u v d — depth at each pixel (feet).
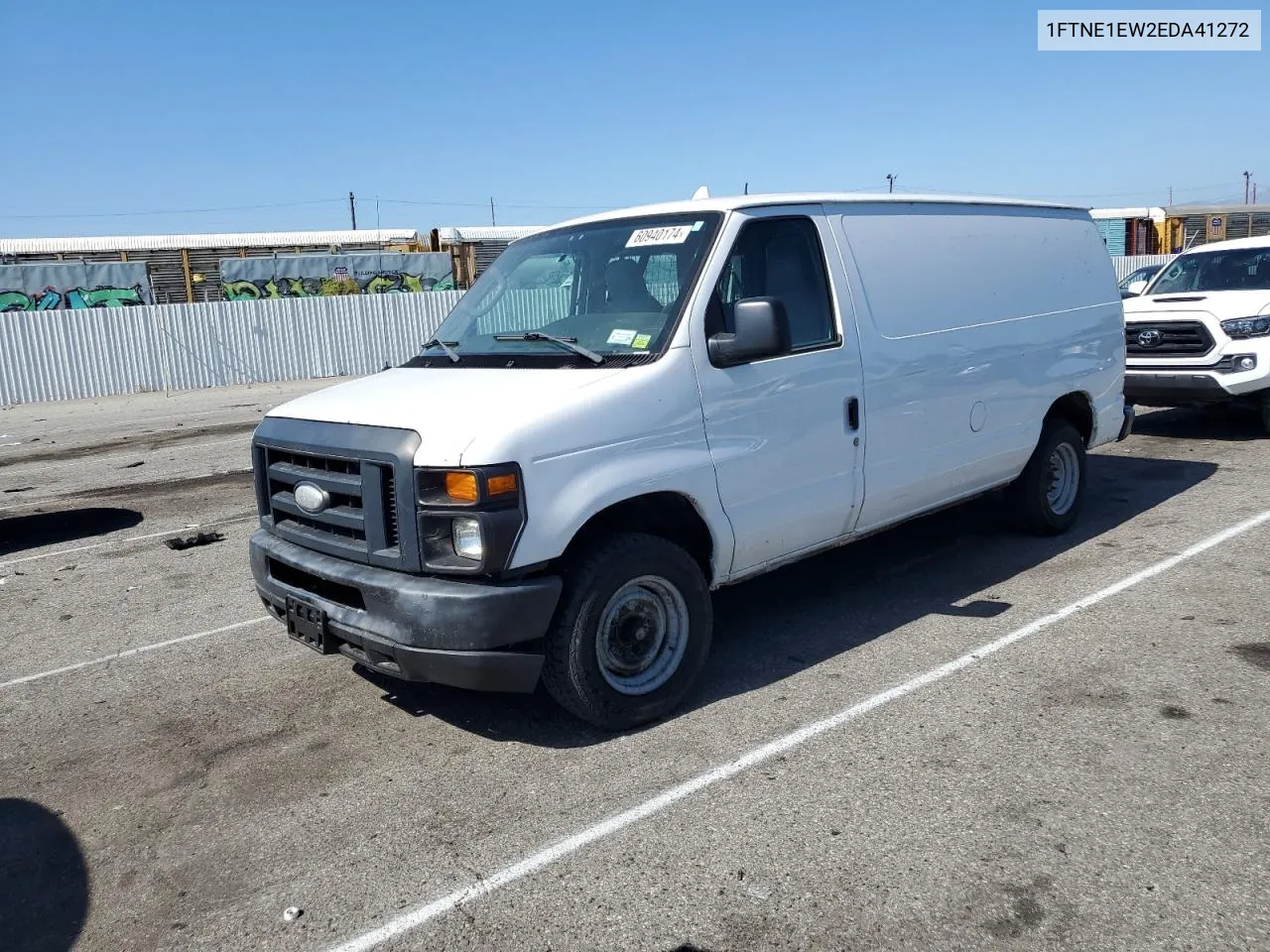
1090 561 21.07
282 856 11.93
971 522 24.58
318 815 12.78
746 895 10.55
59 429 56.34
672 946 9.87
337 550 14.07
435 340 17.67
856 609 19.07
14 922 11.02
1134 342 33.71
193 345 79.00
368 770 13.89
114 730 15.79
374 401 14.74
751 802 12.35
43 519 31.32
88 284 94.84
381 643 13.19
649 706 14.48
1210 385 31.83
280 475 15.10
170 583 23.81
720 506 14.97
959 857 10.98
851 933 9.86
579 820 12.22
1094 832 11.29
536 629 13.03
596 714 14.02
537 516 12.87
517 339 15.97
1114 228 121.39
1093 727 13.78
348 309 84.48
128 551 27.07
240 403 66.49
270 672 17.75
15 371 72.64
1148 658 15.96
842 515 17.06
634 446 13.87
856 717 14.48
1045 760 12.96
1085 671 15.61
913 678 15.72
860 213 17.84
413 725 15.23
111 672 18.29
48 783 14.16
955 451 19.15
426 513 12.87
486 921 10.44
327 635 14.24
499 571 12.75
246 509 31.60
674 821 12.04
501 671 12.92
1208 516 23.88
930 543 23.02
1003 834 11.35
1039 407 21.18
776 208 16.40
